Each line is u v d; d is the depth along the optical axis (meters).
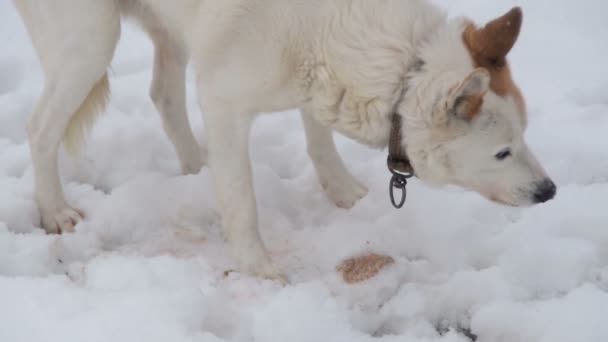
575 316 2.84
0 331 2.77
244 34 2.88
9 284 2.86
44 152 3.09
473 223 3.10
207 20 2.93
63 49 3.05
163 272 2.91
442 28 2.84
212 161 2.98
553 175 3.26
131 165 3.32
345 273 2.97
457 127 2.80
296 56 2.87
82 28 3.04
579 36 3.88
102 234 3.10
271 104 2.94
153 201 3.16
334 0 2.86
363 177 3.30
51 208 3.11
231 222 2.99
